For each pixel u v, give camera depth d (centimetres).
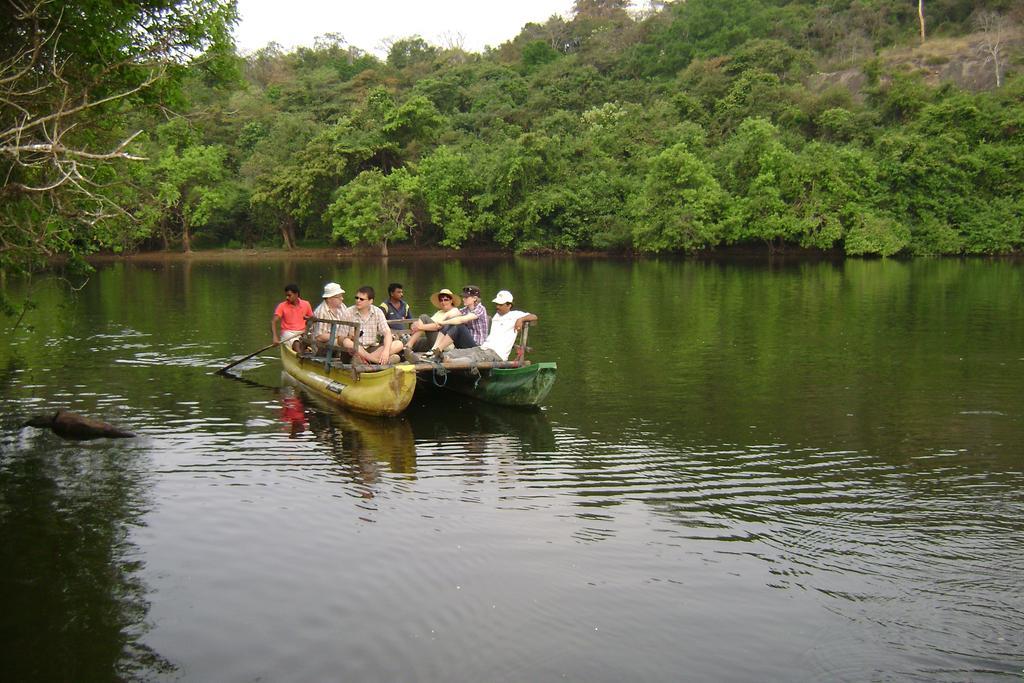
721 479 759
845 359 1370
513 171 4672
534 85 6844
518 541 612
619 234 4553
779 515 668
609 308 2123
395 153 5325
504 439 901
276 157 5319
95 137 913
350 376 1031
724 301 2277
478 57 8438
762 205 4203
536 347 1502
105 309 2084
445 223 4853
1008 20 6556
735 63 6344
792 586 543
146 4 919
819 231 4206
